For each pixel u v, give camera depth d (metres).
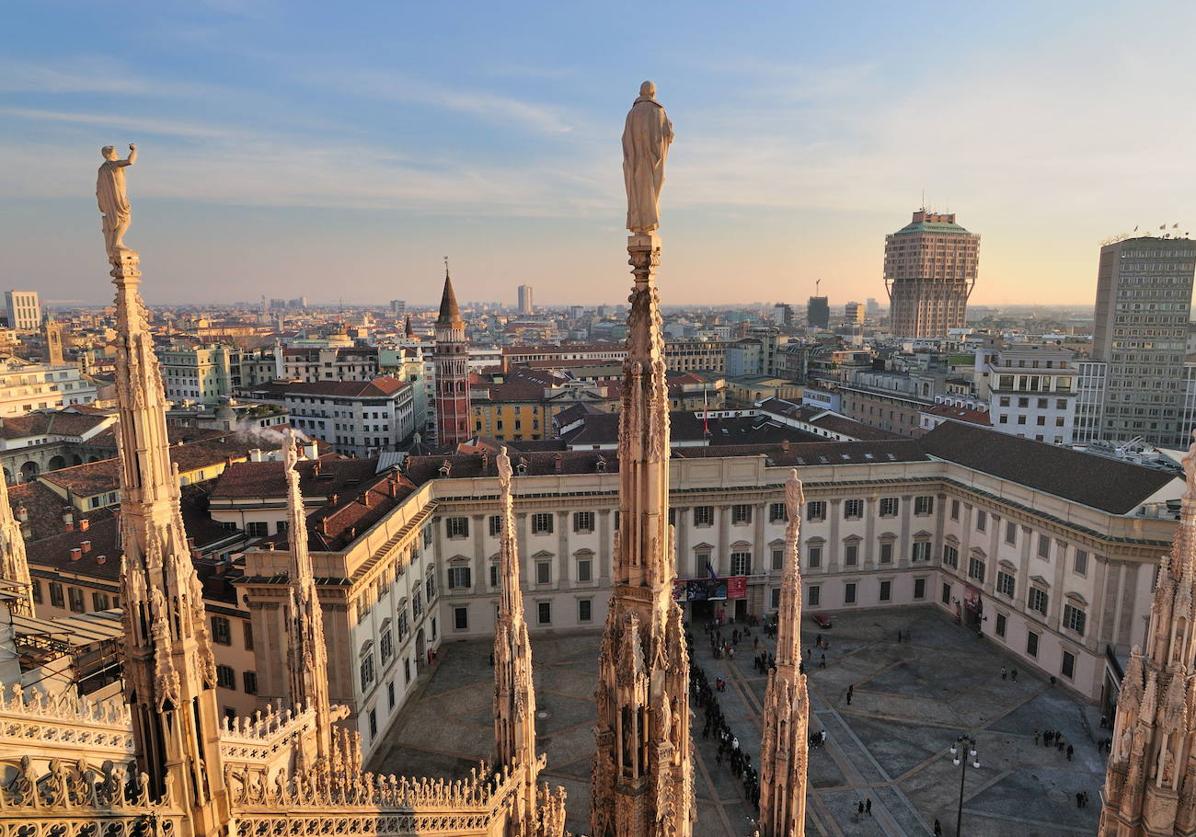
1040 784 52.44
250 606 52.47
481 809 26.77
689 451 84.88
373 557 56.94
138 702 13.64
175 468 13.55
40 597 60.12
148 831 13.20
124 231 12.54
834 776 53.53
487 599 76.81
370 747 55.66
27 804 12.66
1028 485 72.25
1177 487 61.50
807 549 81.81
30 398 149.88
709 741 57.59
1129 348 171.38
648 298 12.51
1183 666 17.39
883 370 186.00
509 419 163.62
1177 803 17.62
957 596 81.00
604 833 13.95
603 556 77.81
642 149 11.95
